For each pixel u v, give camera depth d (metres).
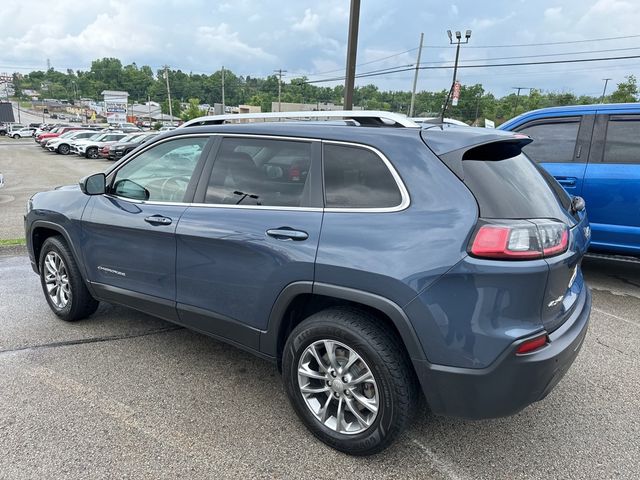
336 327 2.39
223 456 2.50
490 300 2.06
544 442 2.66
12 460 2.44
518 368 2.07
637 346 3.88
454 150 2.31
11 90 171.12
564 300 2.41
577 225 2.64
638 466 2.47
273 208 2.67
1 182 13.42
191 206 3.02
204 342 3.82
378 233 2.29
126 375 3.29
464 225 2.13
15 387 3.11
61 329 4.02
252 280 2.69
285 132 2.73
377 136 2.46
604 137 5.08
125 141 28.89
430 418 2.87
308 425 2.63
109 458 2.47
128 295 3.47
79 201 3.77
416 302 2.16
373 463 2.47
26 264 5.94
